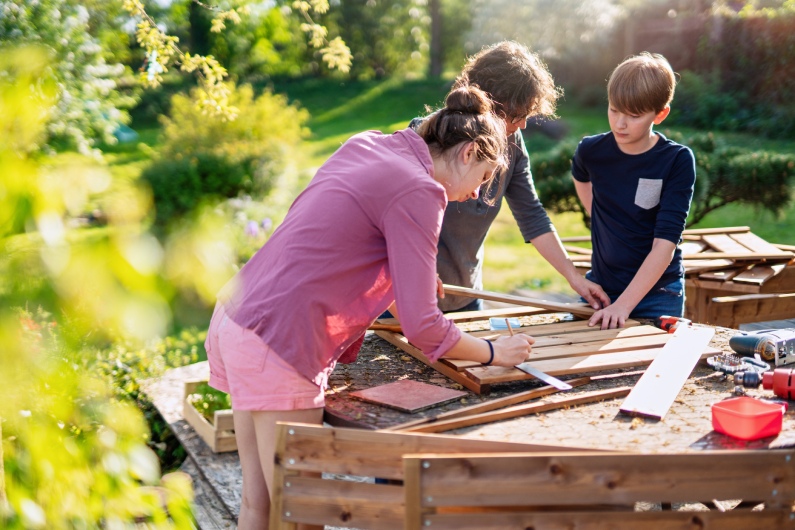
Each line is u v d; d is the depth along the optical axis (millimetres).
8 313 613
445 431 1776
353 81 28500
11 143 670
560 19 18906
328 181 1872
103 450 1201
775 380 1933
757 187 6586
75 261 598
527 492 1492
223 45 20344
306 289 1787
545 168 6855
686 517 1523
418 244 1762
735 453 1515
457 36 28953
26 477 1104
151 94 22125
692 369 2107
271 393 1796
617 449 1649
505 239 9859
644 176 2764
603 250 2945
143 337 623
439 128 1972
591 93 18594
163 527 1275
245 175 10695
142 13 5574
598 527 1513
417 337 1803
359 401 1987
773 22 14352
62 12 7055
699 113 15008
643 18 17547
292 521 1615
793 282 3973
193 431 3467
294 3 6266
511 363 1997
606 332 2475
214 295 621
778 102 14320
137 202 642
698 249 4012
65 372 814
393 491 1580
